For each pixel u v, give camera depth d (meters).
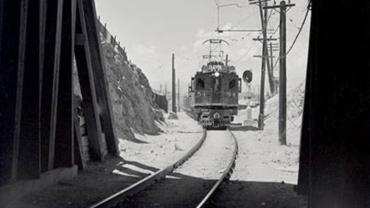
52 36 11.13
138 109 31.27
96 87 16.45
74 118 13.56
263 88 36.19
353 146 5.46
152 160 17.11
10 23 9.30
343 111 5.62
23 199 9.30
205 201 9.23
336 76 5.73
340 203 5.66
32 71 10.03
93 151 15.57
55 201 9.32
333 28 5.84
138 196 10.38
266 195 10.78
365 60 5.39
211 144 24.38
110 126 16.95
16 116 9.37
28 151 10.05
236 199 10.31
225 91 38.94
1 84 9.24
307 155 9.38
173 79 64.75
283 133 24.31
